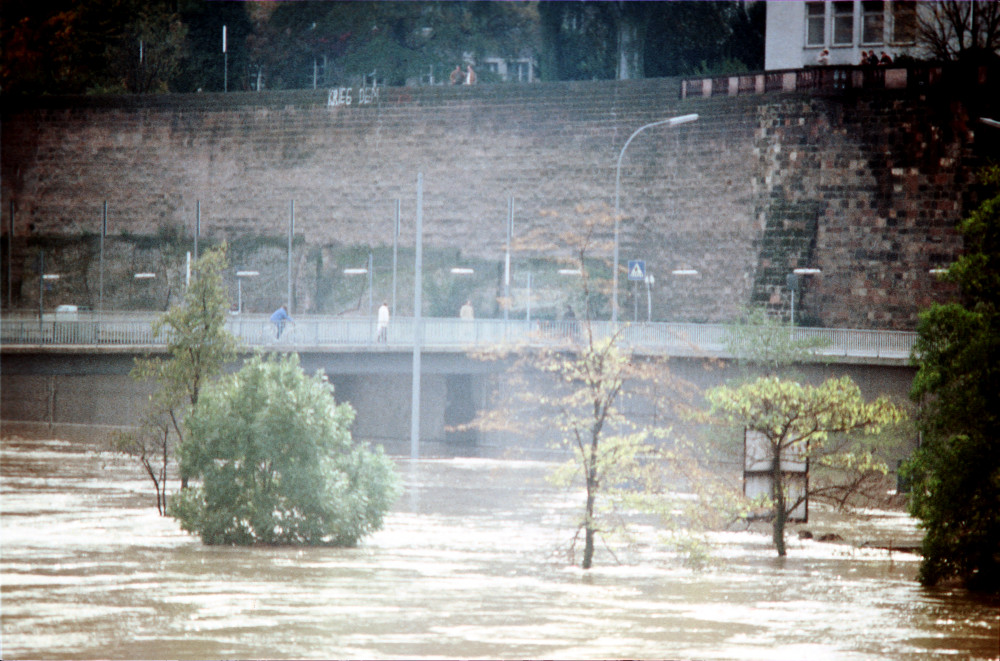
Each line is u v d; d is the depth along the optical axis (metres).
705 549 107.25
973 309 112.31
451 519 138.00
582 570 105.50
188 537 114.38
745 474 121.44
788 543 128.75
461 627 79.62
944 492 104.25
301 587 91.56
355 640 75.06
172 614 81.56
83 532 117.38
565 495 162.12
